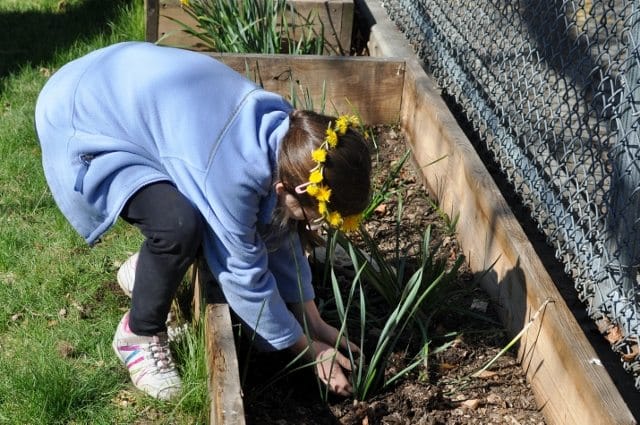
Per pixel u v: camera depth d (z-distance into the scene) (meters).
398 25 5.55
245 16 5.10
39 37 5.99
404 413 2.74
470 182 3.48
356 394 2.77
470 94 4.42
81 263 3.54
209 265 2.63
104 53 2.74
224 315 2.67
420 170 4.20
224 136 2.41
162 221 2.50
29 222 3.82
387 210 3.93
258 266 2.57
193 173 2.43
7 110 4.87
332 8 5.40
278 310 2.68
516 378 2.92
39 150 4.43
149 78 2.56
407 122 4.52
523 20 4.11
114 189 2.56
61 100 2.69
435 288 3.14
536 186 3.64
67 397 2.79
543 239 3.70
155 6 5.39
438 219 3.86
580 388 2.48
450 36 4.71
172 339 2.97
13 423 2.71
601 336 3.13
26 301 3.29
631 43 2.79
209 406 2.61
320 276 3.34
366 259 3.21
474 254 3.44
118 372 2.93
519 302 2.97
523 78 4.13
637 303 2.93
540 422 2.74
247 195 2.40
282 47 5.39
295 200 2.43
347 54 5.53
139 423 2.74
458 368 2.96
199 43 5.48
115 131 2.58
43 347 3.02
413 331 3.05
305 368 2.85
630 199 2.86
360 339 3.01
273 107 2.53
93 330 3.14
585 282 3.21
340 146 2.31
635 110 2.82
